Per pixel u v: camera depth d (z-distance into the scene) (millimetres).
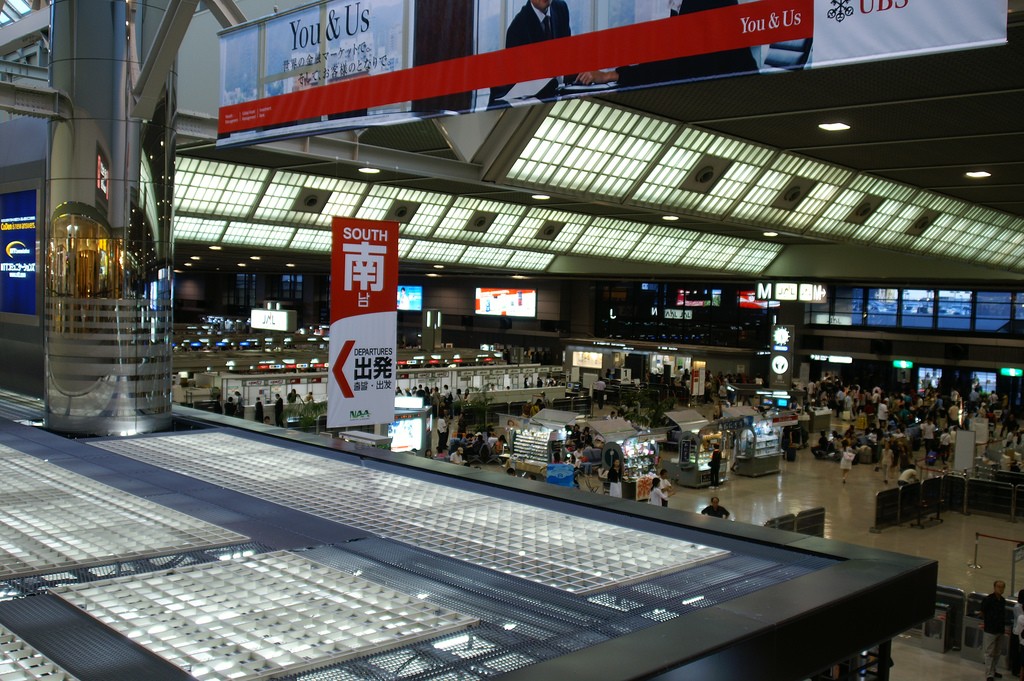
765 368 49438
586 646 4418
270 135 9828
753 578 5594
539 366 42438
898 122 17328
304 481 8367
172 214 12266
